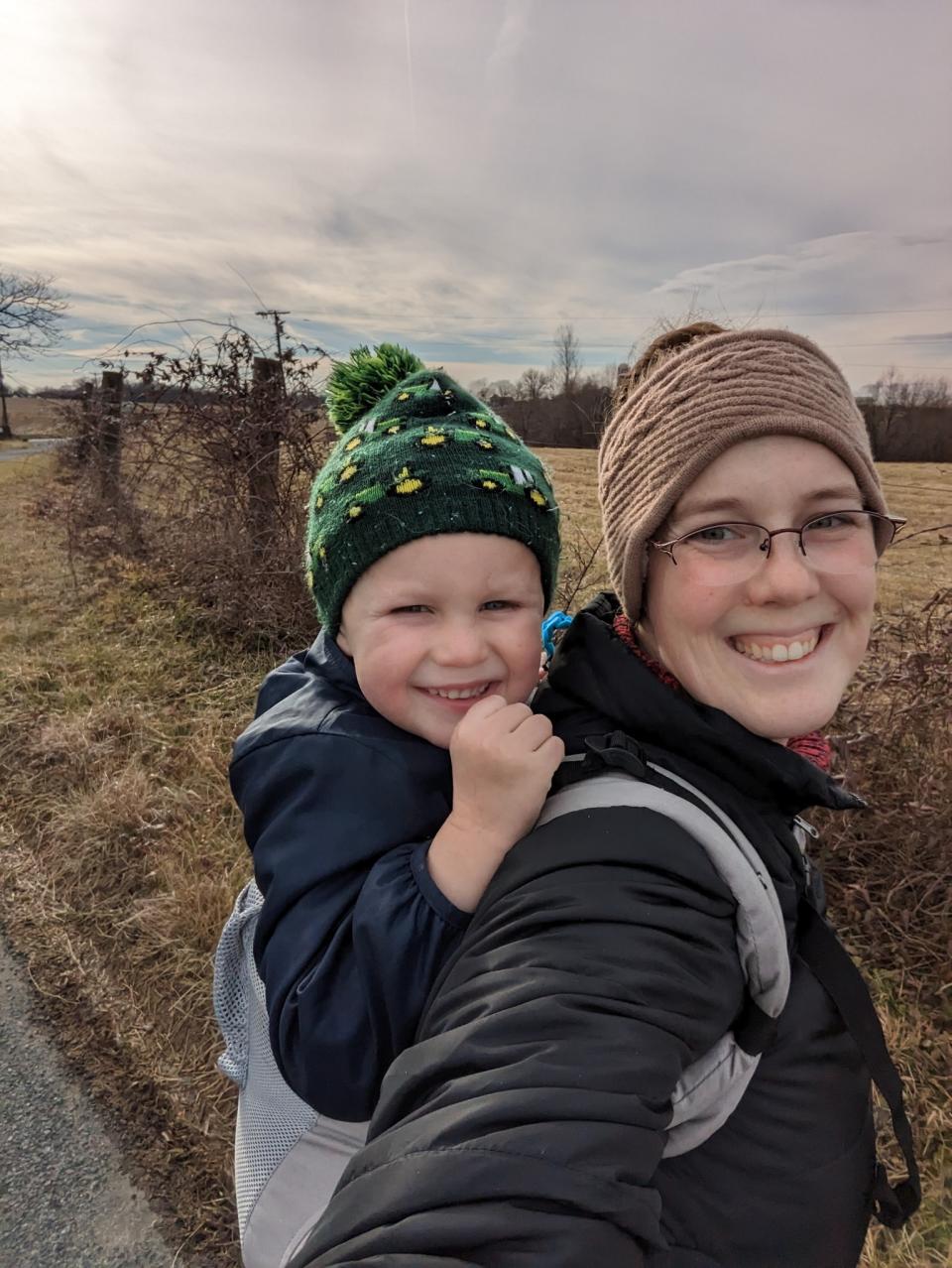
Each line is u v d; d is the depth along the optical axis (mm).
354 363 1422
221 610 4969
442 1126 625
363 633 1076
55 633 5344
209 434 4953
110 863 3010
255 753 1100
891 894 2516
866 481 899
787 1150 860
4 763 3707
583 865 760
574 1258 559
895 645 2893
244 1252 1122
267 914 1002
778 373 862
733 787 875
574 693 977
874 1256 1707
